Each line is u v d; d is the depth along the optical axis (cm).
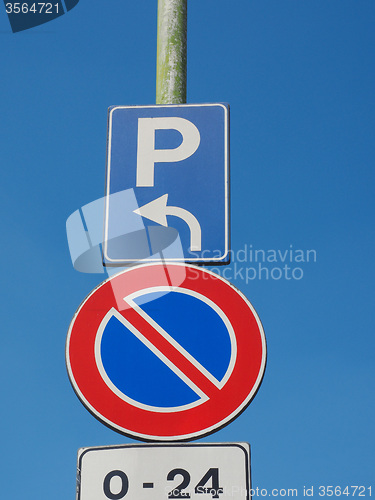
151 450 252
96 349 263
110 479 250
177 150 324
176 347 263
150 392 257
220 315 268
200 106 332
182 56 357
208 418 254
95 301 270
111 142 327
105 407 255
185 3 368
